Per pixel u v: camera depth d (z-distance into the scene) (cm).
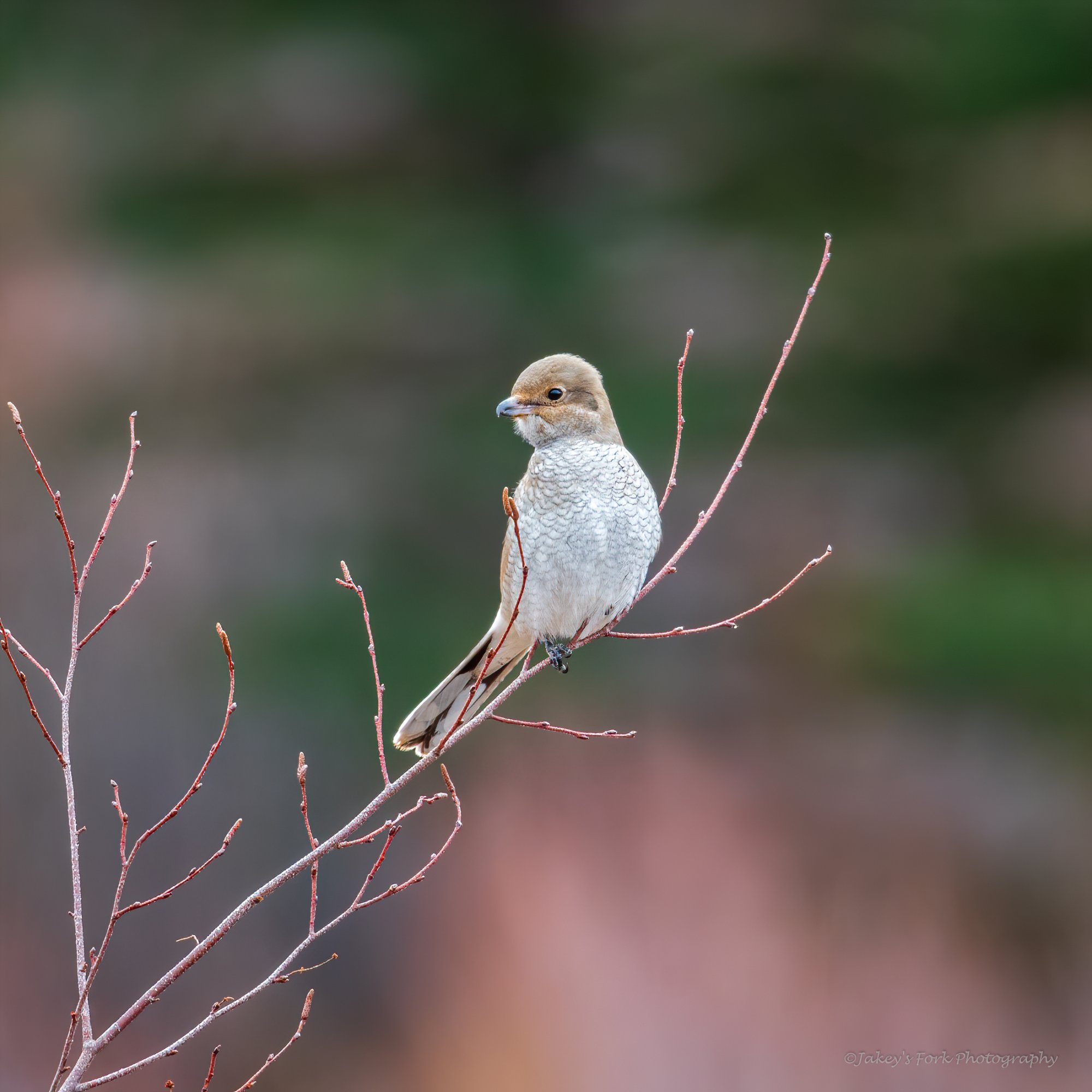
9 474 1566
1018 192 1653
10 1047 1304
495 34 1866
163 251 1803
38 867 1359
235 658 1460
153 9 1925
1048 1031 1391
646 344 1725
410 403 1708
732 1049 1340
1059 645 1520
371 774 1439
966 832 1501
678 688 1608
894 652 1555
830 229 1741
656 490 1642
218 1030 1332
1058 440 1678
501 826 1508
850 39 1688
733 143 1778
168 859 1373
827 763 1562
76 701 1412
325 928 420
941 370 1708
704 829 1503
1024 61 1591
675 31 1786
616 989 1378
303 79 1862
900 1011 1374
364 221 1806
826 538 1650
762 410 537
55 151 1866
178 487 1599
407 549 1587
